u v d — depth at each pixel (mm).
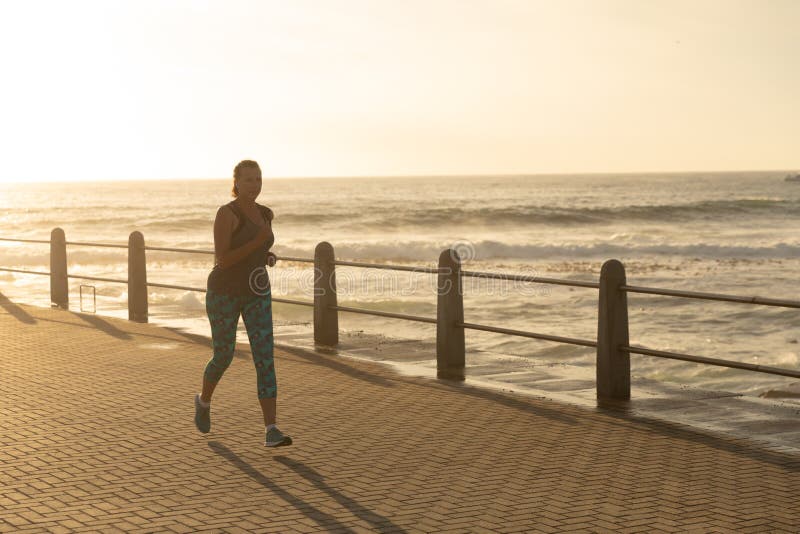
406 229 62750
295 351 10594
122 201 108125
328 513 4895
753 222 70000
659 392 8422
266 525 4684
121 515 4824
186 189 178250
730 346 18203
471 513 4918
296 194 132625
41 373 9055
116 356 10062
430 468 5824
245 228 6289
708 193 133000
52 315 13586
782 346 18188
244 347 10711
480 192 143375
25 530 4566
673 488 5406
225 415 7305
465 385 8688
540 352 16125
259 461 5961
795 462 6016
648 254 45594
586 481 5547
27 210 79438
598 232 61719
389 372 9336
